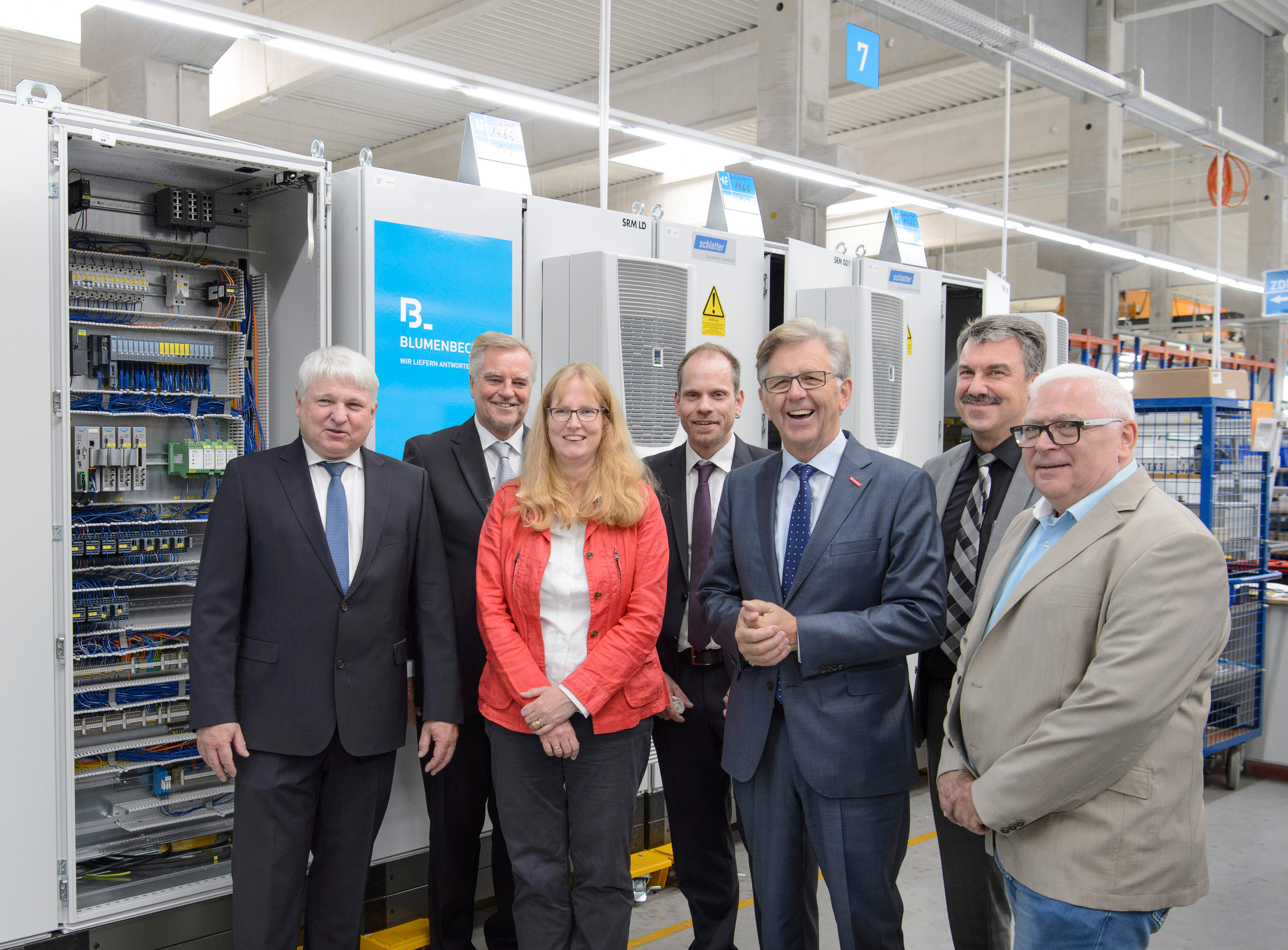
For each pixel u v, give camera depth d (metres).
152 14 3.98
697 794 2.49
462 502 2.51
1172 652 1.44
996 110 11.17
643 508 2.19
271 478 2.20
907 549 1.94
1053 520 1.72
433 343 2.86
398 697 2.28
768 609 1.93
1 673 2.17
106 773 2.72
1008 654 1.64
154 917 2.42
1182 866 1.49
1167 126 8.09
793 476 2.10
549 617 2.17
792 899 2.05
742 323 3.71
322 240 2.72
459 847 2.53
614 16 8.76
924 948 2.88
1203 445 4.14
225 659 2.12
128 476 2.88
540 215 3.14
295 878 2.16
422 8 8.32
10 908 2.19
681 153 13.13
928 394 4.52
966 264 16.84
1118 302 14.32
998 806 1.54
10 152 2.19
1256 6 9.65
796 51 7.52
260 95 9.84
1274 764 4.54
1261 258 12.22
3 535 2.17
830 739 1.94
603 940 2.13
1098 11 7.76
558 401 2.17
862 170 13.82
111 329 2.92
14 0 8.62
